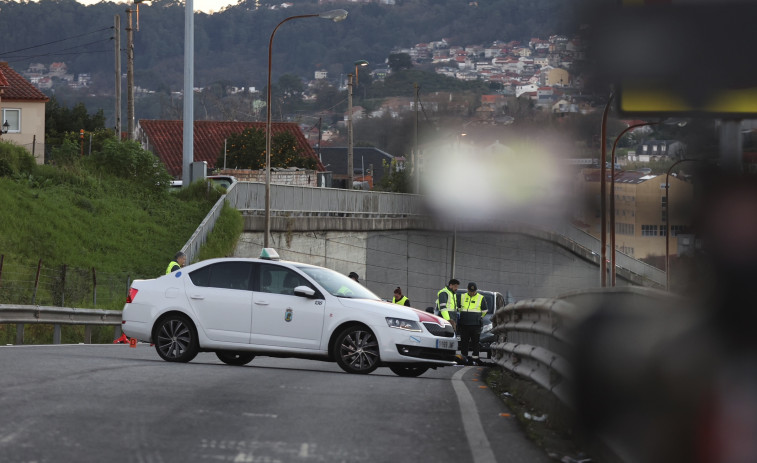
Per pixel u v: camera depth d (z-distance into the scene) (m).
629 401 7.72
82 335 35.47
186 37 62.06
